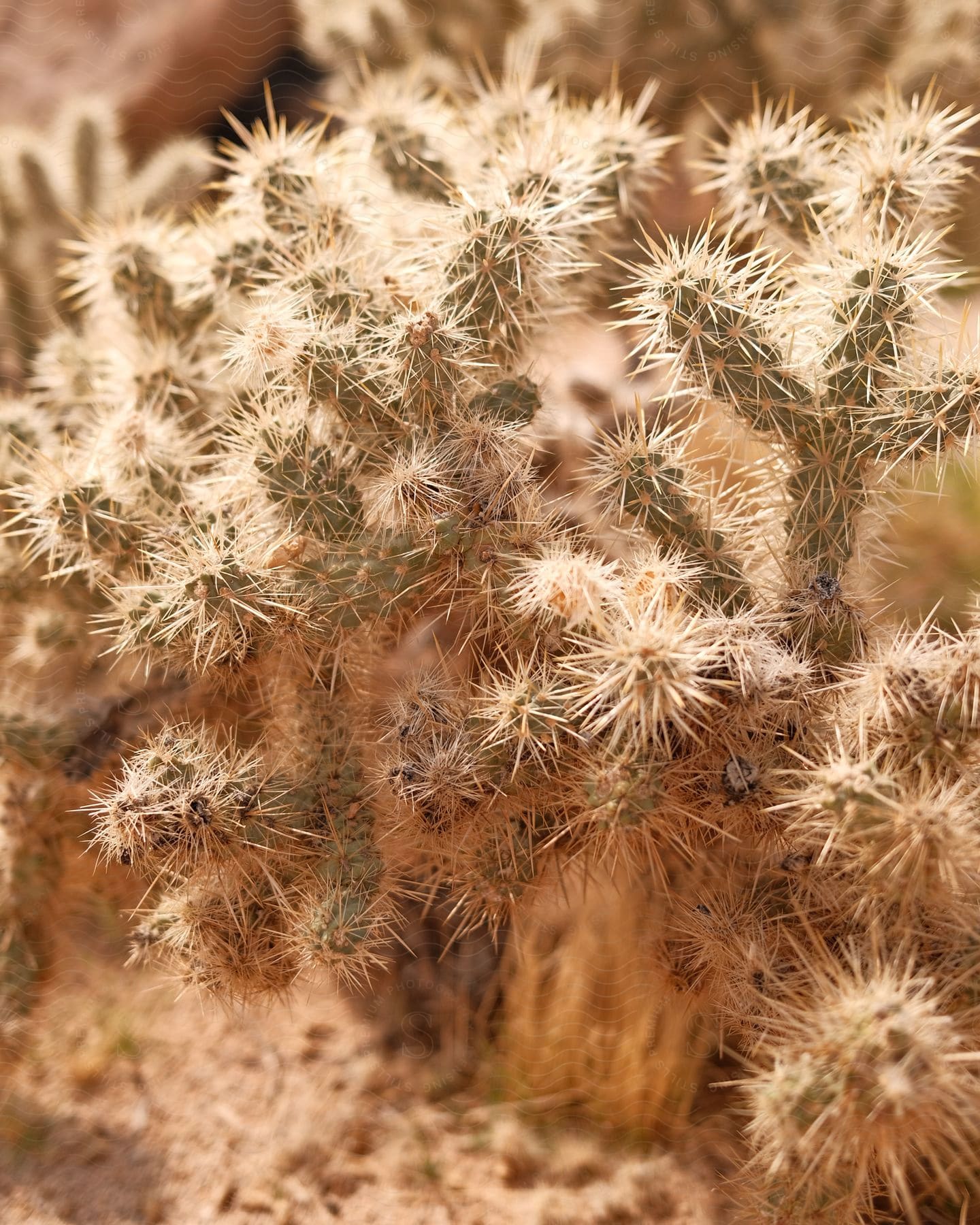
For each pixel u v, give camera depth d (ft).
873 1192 2.35
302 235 2.55
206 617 2.24
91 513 2.38
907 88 3.24
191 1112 2.75
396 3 3.37
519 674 2.25
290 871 2.30
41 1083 2.76
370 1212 2.62
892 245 2.33
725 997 2.40
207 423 2.63
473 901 2.32
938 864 2.08
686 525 2.32
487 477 2.29
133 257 2.58
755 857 2.37
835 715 2.25
